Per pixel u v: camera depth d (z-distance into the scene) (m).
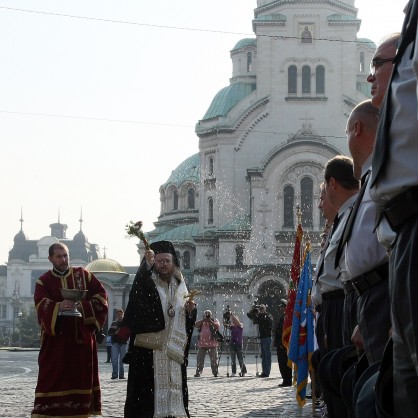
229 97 109.75
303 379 19.48
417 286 5.09
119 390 31.33
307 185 100.88
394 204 5.51
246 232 101.31
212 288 101.81
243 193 104.44
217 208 104.88
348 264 8.34
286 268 98.62
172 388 16.45
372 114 8.96
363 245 8.12
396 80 5.64
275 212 100.88
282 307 34.91
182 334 16.73
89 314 17.09
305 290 19.52
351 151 9.16
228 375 43.97
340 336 11.55
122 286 125.25
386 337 7.81
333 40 102.56
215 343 44.59
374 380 6.13
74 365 16.91
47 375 16.81
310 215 100.75
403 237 5.38
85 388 17.00
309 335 19.44
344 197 11.64
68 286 17.48
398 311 5.27
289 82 103.62
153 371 16.36
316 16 103.25
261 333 43.50
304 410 22.48
